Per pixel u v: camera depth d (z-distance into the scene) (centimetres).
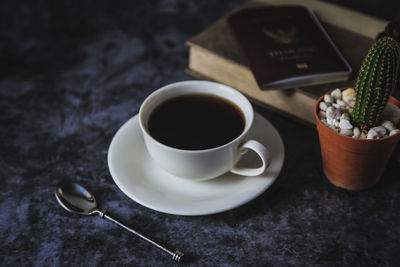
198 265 41
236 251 42
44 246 42
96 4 71
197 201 42
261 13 58
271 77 50
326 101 45
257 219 44
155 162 46
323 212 45
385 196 46
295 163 49
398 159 48
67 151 50
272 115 53
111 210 45
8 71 60
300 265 41
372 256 42
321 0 65
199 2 72
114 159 45
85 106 55
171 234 43
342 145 42
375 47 40
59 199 45
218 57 54
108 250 42
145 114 45
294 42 54
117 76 59
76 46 64
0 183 47
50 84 58
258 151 42
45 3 70
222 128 45
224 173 46
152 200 42
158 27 67
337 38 56
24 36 66
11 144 51
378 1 71
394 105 44
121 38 65
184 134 44
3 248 42
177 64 61
